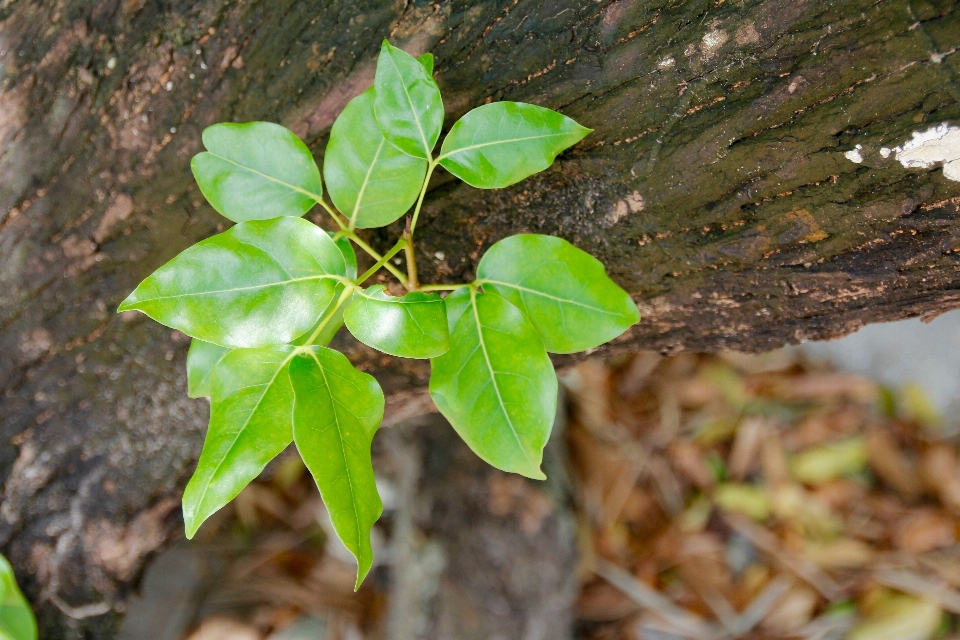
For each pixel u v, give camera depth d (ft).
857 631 2.35
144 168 1.45
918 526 2.54
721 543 2.56
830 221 1.32
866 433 2.75
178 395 1.56
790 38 1.26
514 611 2.10
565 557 2.22
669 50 1.30
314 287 1.23
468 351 1.30
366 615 2.34
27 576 1.66
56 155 1.45
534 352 1.29
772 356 2.92
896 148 1.25
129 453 1.61
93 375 1.56
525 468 1.28
